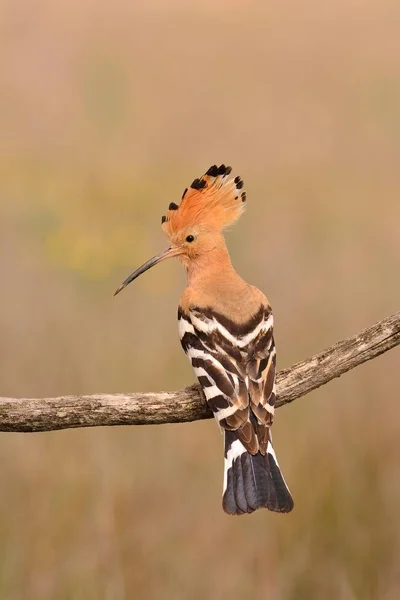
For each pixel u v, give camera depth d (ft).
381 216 59.57
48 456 33.09
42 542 30.76
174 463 34.01
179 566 30.63
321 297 44.68
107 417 21.53
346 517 31.78
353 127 74.49
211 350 23.61
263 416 22.62
